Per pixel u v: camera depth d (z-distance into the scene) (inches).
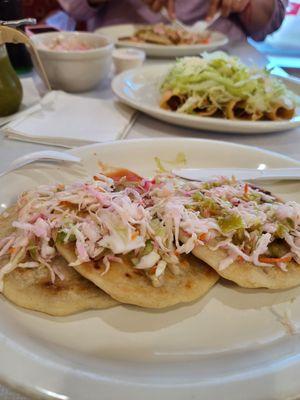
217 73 15.6
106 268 7.3
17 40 14.2
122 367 6.1
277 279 7.8
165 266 7.7
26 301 6.9
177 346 6.8
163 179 9.9
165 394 5.2
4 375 5.2
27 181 10.0
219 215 8.7
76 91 17.9
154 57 24.5
